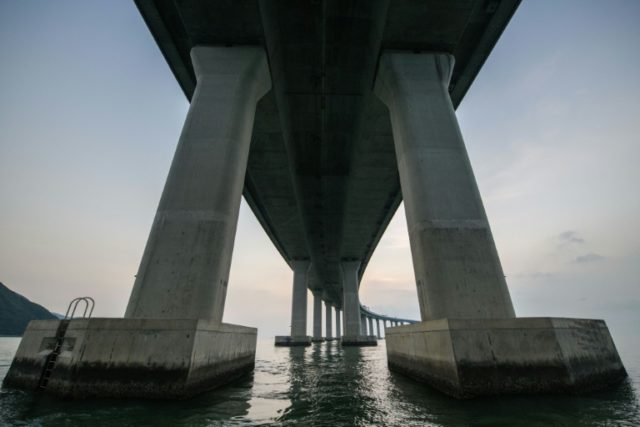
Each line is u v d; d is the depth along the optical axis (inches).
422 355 370.3
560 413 216.1
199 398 273.7
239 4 537.6
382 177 1054.4
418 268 443.5
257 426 200.2
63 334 306.8
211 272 399.2
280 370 534.0
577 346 306.5
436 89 546.3
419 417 218.1
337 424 204.7
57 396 266.7
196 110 499.5
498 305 388.2
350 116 781.9
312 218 1290.6
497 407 234.7
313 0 542.3
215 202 431.2
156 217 422.6
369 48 615.5
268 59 614.9
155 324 281.0
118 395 261.1
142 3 562.9
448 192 451.5
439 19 562.9
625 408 227.0
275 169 1022.4
